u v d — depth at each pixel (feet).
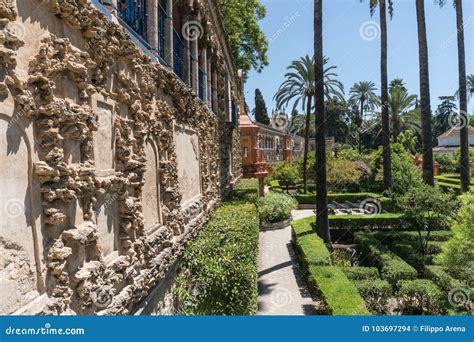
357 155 113.29
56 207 8.77
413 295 27.96
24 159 7.77
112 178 11.87
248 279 21.48
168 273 18.67
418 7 64.13
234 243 24.84
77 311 9.45
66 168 8.85
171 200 19.97
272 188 111.24
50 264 8.36
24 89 7.70
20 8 7.75
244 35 93.15
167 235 18.43
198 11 30.01
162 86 18.88
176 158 21.63
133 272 13.41
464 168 66.54
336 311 22.18
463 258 29.07
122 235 13.04
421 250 42.29
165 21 21.95
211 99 44.04
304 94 95.40
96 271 10.25
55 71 8.77
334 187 96.17
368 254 42.32
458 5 67.46
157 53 18.63
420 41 63.72
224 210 37.96
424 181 62.69
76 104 9.86
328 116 169.27
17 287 7.37
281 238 55.42
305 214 80.07
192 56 31.35
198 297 20.79
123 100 13.37
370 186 95.55
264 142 144.66
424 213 41.70
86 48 10.74
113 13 13.14
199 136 30.91
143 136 15.20
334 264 40.40
